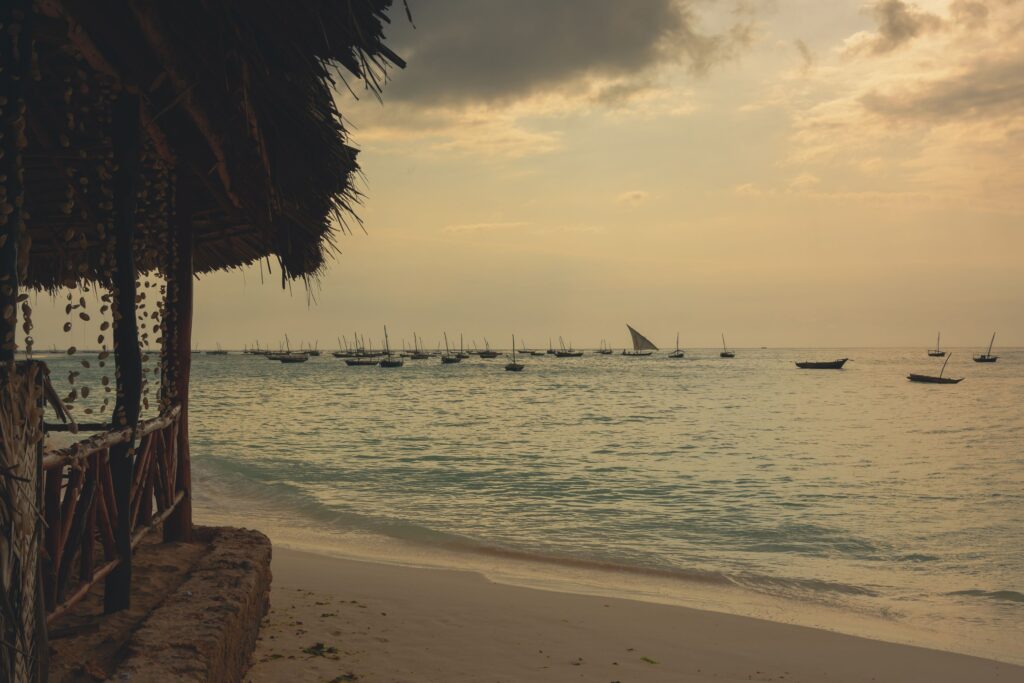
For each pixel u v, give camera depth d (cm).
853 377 11806
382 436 3644
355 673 571
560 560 1271
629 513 1770
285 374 13188
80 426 496
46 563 341
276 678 531
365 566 1090
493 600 911
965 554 1405
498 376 12288
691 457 3003
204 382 10144
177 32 337
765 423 4662
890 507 1916
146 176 546
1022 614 1025
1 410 231
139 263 554
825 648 820
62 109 471
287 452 2869
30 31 258
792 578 1205
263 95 363
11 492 234
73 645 394
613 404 6347
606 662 700
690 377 11894
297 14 311
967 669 771
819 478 2438
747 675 707
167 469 567
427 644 690
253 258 779
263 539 668
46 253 652
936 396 7500
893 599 1097
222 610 451
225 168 457
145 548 601
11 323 243
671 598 1048
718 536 1531
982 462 2888
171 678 346
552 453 3069
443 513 1695
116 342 439
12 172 248
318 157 423
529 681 624
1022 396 7444
